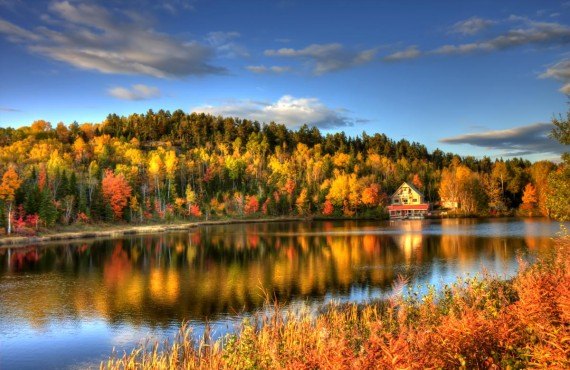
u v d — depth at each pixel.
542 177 120.31
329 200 126.06
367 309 20.30
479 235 62.75
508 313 8.80
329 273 35.22
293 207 130.88
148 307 25.84
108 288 31.22
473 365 7.22
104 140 181.00
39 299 28.11
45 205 74.56
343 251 48.75
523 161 178.75
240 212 122.25
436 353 7.23
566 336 6.52
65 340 20.56
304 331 14.95
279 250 51.19
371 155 189.50
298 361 8.16
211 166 146.88
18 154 151.25
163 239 67.38
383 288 29.22
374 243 55.97
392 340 7.19
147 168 137.00
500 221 94.69
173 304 26.42
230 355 12.19
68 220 82.81
